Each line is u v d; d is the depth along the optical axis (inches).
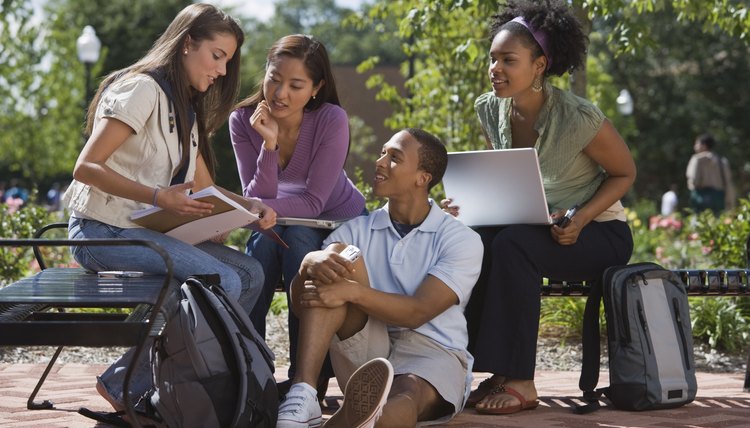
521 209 170.6
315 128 175.0
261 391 126.4
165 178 150.7
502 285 167.6
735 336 258.7
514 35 173.2
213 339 125.2
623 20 302.7
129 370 116.6
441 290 150.9
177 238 149.6
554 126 174.7
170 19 1386.6
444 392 146.9
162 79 148.8
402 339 152.9
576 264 174.7
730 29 319.9
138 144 146.6
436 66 382.3
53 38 1089.4
